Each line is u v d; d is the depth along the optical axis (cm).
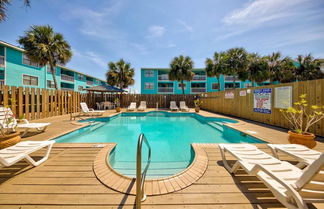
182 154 346
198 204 149
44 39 914
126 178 189
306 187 116
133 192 164
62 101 779
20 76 1267
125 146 403
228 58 1328
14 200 150
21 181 180
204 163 234
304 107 407
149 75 2170
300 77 1481
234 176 198
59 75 1739
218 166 226
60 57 952
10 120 305
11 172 200
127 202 149
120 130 584
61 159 244
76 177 191
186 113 986
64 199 152
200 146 313
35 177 190
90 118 688
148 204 147
